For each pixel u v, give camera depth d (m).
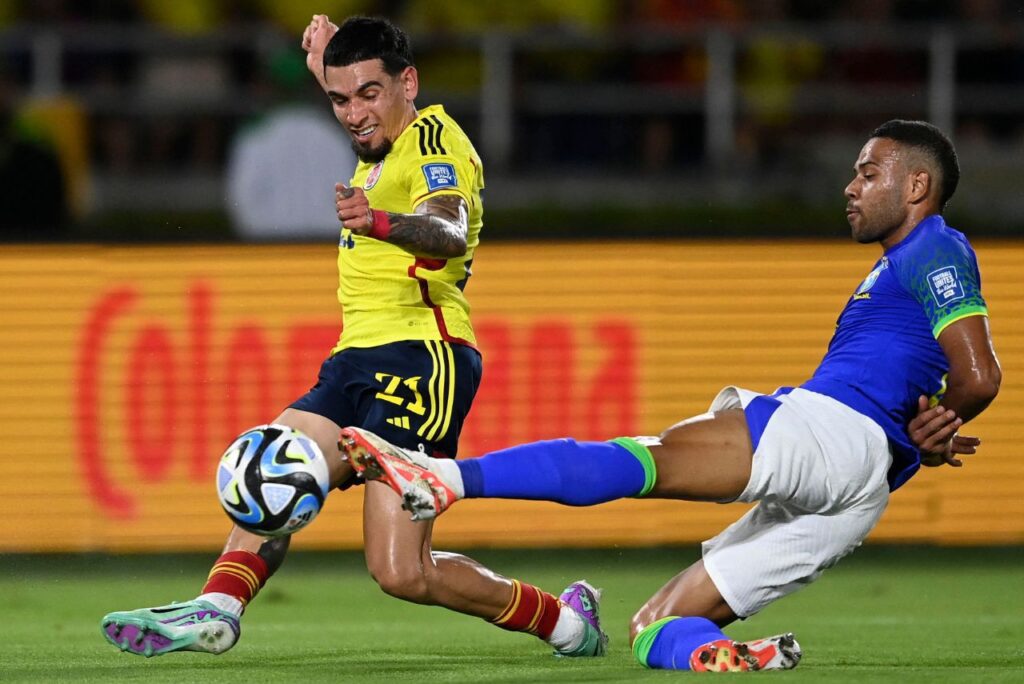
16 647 18.25
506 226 37.38
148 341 28.83
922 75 41.69
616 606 23.56
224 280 28.92
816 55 41.72
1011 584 26.33
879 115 40.47
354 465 12.81
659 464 13.88
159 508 28.66
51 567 28.77
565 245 29.09
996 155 39.75
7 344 28.61
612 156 40.09
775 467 14.02
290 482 13.63
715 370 29.08
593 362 29.09
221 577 15.48
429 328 15.73
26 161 37.22
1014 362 28.69
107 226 37.88
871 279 15.32
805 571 15.09
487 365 28.91
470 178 15.22
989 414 28.69
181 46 40.03
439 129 15.35
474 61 41.09
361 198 13.59
